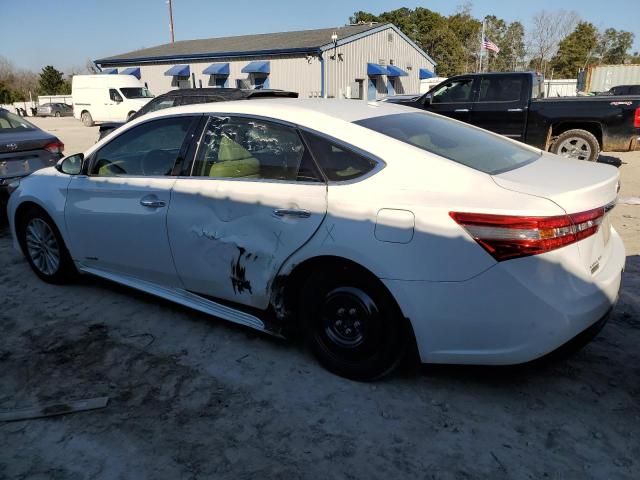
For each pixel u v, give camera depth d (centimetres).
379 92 3173
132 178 381
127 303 423
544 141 1022
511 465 245
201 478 241
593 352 336
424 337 271
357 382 309
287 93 962
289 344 355
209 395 302
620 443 257
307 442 263
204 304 360
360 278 286
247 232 320
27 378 322
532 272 248
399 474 241
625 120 955
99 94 2736
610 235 316
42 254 464
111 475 244
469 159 293
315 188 297
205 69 3041
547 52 5269
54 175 441
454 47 5241
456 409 284
